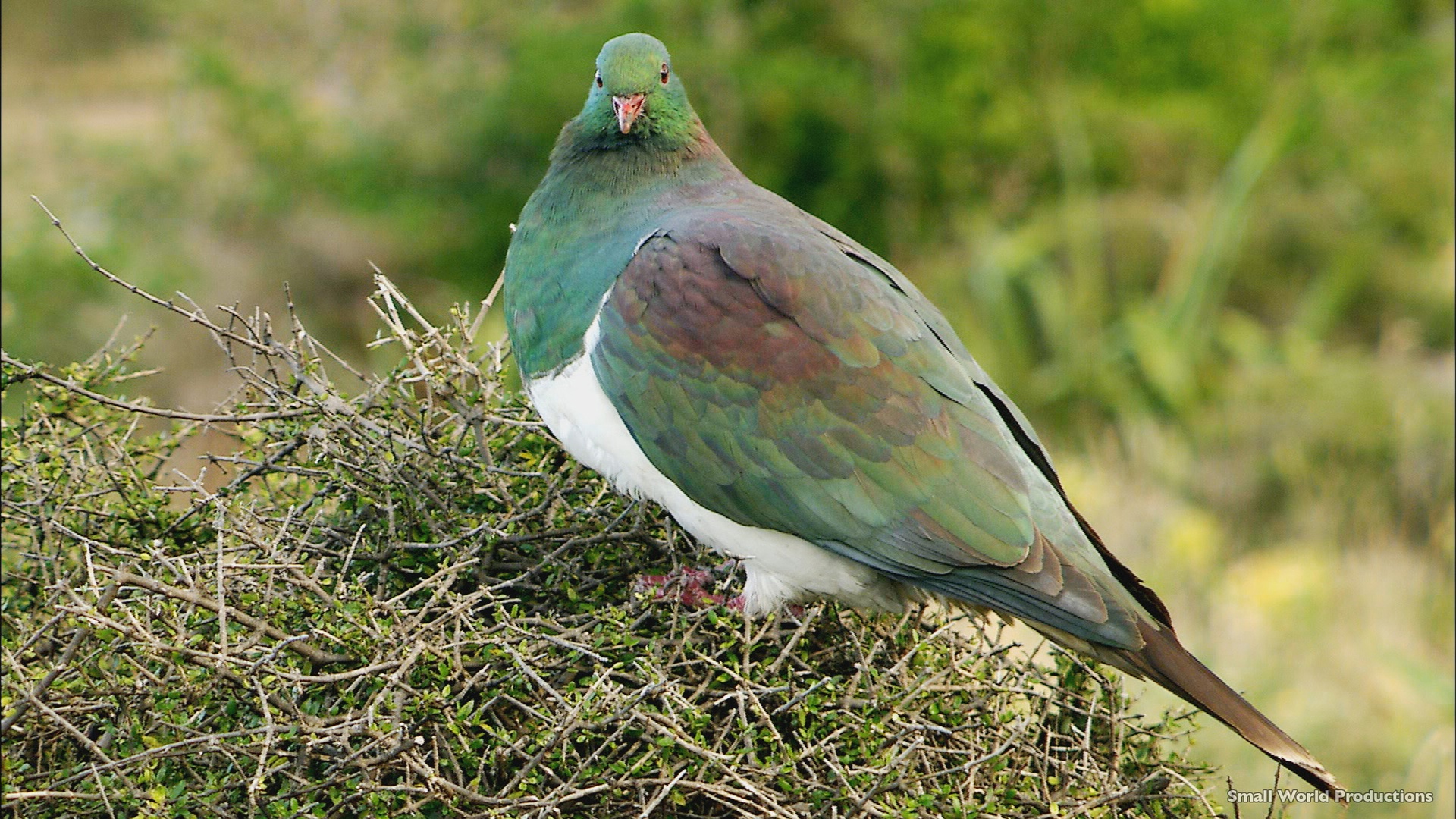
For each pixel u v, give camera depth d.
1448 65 25.80
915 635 8.30
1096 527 17.45
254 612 7.08
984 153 25.27
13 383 8.11
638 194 9.24
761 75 24.45
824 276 8.54
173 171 24.30
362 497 7.96
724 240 8.59
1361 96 25.38
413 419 8.34
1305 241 23.84
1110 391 21.11
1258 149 22.95
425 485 7.97
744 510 8.45
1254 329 22.06
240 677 6.49
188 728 6.48
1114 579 8.48
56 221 7.85
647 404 8.46
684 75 24.73
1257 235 23.94
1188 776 8.26
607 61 9.27
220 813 6.61
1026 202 25.30
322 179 24.91
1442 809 13.32
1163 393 20.88
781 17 25.45
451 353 8.33
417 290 24.23
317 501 8.24
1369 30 26.62
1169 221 23.97
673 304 8.52
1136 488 18.47
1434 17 27.69
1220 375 21.61
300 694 7.01
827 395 8.37
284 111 24.84
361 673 6.73
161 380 19.17
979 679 7.98
